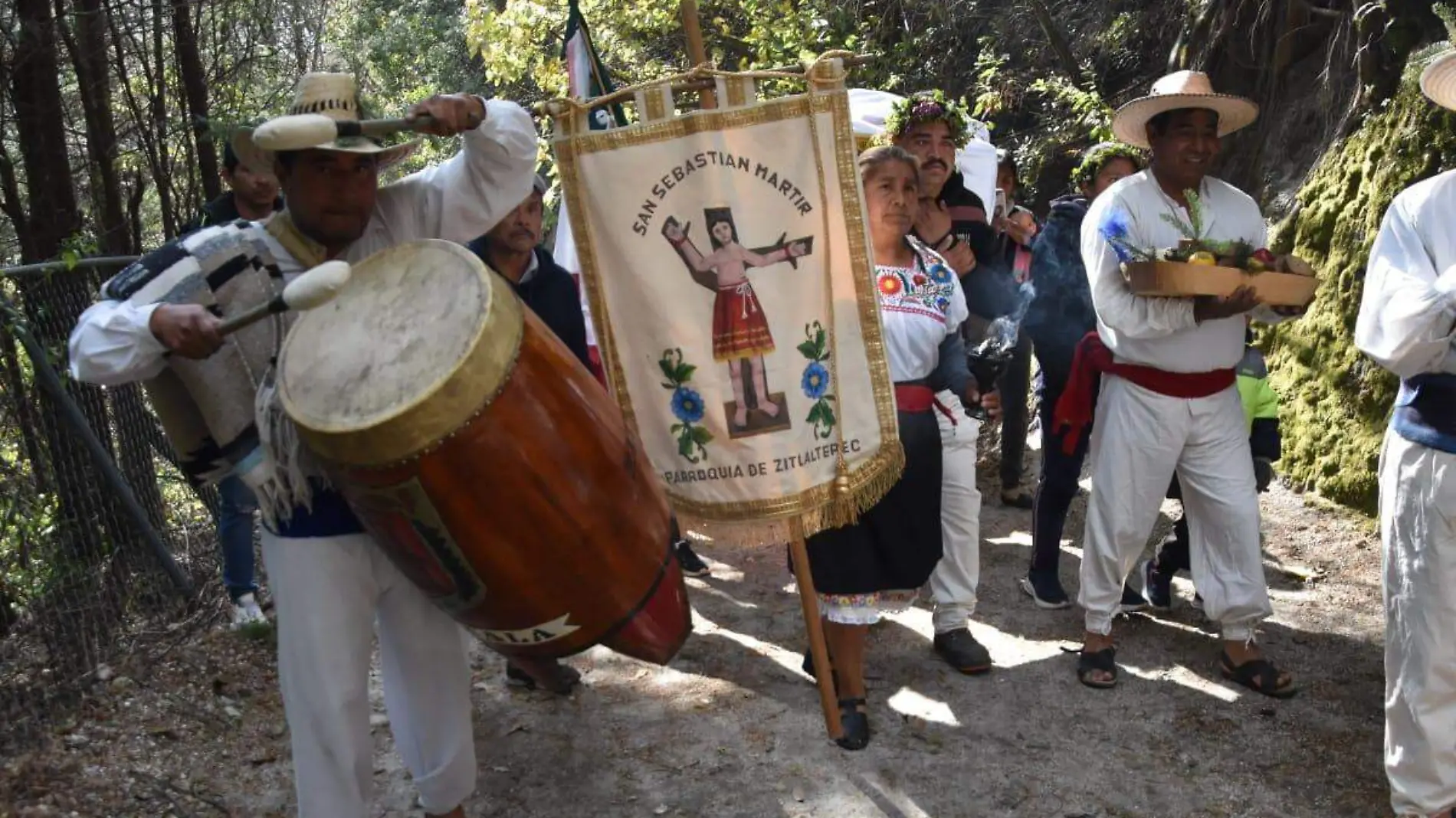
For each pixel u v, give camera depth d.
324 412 2.40
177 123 7.77
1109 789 3.69
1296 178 8.02
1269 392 4.75
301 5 10.24
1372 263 3.30
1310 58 8.33
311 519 2.71
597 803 3.68
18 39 6.20
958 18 11.72
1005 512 6.30
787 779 3.78
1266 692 4.23
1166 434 4.14
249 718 4.20
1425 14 6.60
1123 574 4.31
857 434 3.59
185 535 5.45
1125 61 11.07
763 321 3.49
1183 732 4.02
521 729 4.12
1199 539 4.33
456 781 3.16
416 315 2.51
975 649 4.48
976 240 5.11
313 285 2.28
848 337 3.54
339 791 2.86
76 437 4.59
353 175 2.65
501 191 2.95
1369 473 5.72
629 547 2.65
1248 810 3.58
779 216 3.45
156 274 2.56
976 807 3.61
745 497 3.59
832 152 3.41
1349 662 4.48
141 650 4.52
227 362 2.62
